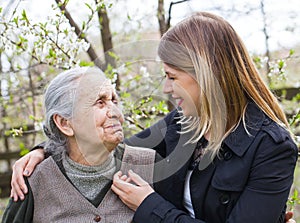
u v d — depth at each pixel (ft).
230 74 5.02
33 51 7.94
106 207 5.34
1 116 13.26
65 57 7.79
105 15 10.31
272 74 8.78
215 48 4.99
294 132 8.84
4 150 13.71
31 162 5.52
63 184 5.37
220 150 5.12
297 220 11.53
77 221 5.29
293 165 4.91
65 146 5.38
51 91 5.23
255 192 4.82
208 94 4.93
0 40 8.32
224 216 5.05
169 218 4.96
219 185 4.98
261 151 4.86
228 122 5.10
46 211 5.40
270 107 5.21
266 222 4.76
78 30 9.11
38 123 9.55
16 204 5.40
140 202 5.14
